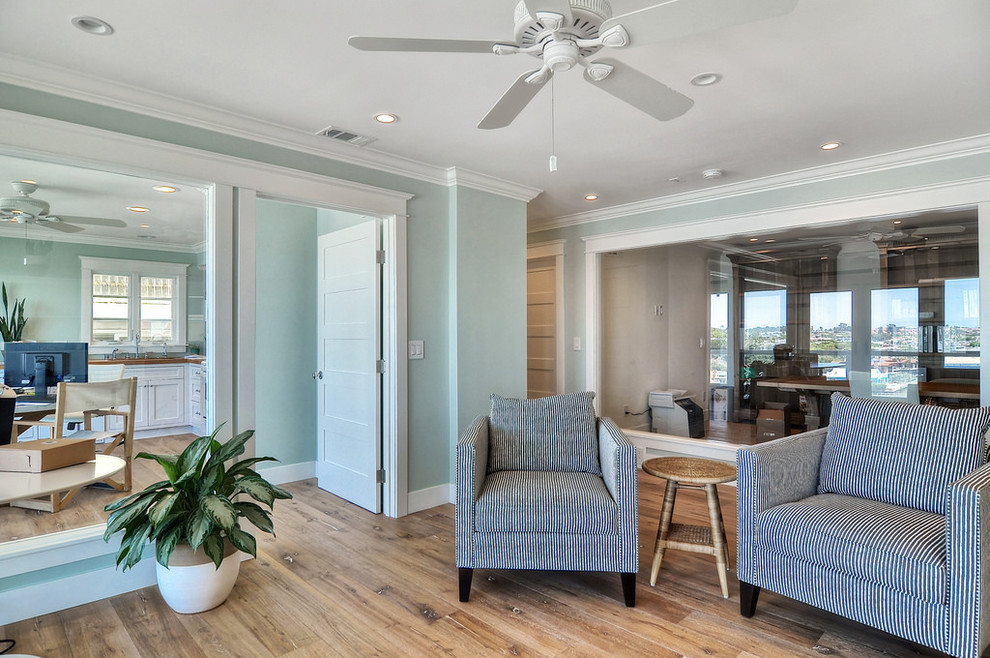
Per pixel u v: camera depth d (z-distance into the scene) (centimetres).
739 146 336
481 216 405
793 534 218
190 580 235
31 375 253
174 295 293
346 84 253
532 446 296
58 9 192
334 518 363
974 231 334
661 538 266
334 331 417
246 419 298
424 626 230
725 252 450
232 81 250
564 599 253
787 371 422
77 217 267
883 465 241
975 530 175
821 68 237
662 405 488
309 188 322
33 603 234
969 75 243
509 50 168
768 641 217
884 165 354
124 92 254
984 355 322
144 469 280
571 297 534
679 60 230
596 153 348
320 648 214
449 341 396
